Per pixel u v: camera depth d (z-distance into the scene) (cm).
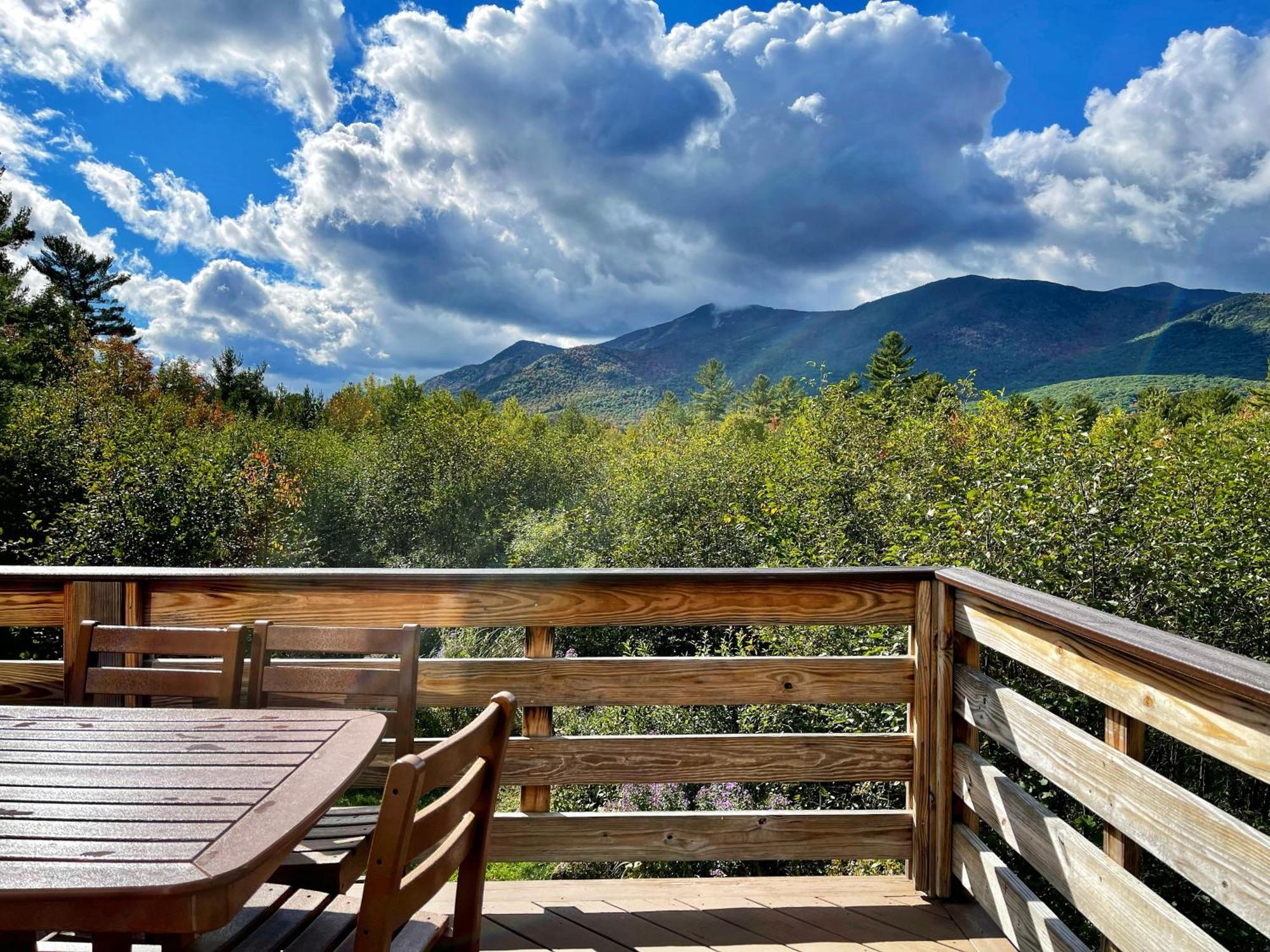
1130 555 435
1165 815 131
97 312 3731
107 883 87
